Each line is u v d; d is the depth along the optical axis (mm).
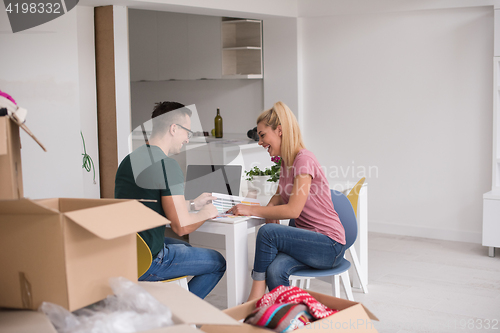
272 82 5574
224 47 5617
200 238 4441
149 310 1250
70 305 1193
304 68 5418
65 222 1177
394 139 4938
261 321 1573
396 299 3158
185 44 5777
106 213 1257
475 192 4535
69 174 3395
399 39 4816
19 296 1250
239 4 4688
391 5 4758
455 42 4523
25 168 3197
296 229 2348
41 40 3229
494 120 4207
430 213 4789
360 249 3359
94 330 1146
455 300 3125
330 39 5223
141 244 1956
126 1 3926
